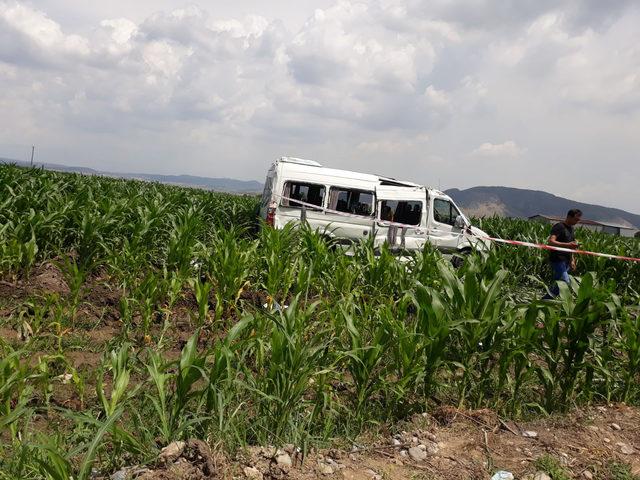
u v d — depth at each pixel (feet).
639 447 14.90
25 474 10.37
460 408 16.47
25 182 44.73
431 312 16.08
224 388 13.01
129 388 16.21
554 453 13.91
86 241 30.22
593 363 18.90
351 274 27.94
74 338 20.17
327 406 15.61
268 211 44.09
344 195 44.91
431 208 44.86
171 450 11.24
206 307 22.15
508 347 16.79
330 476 11.72
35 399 14.97
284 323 14.12
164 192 62.90
